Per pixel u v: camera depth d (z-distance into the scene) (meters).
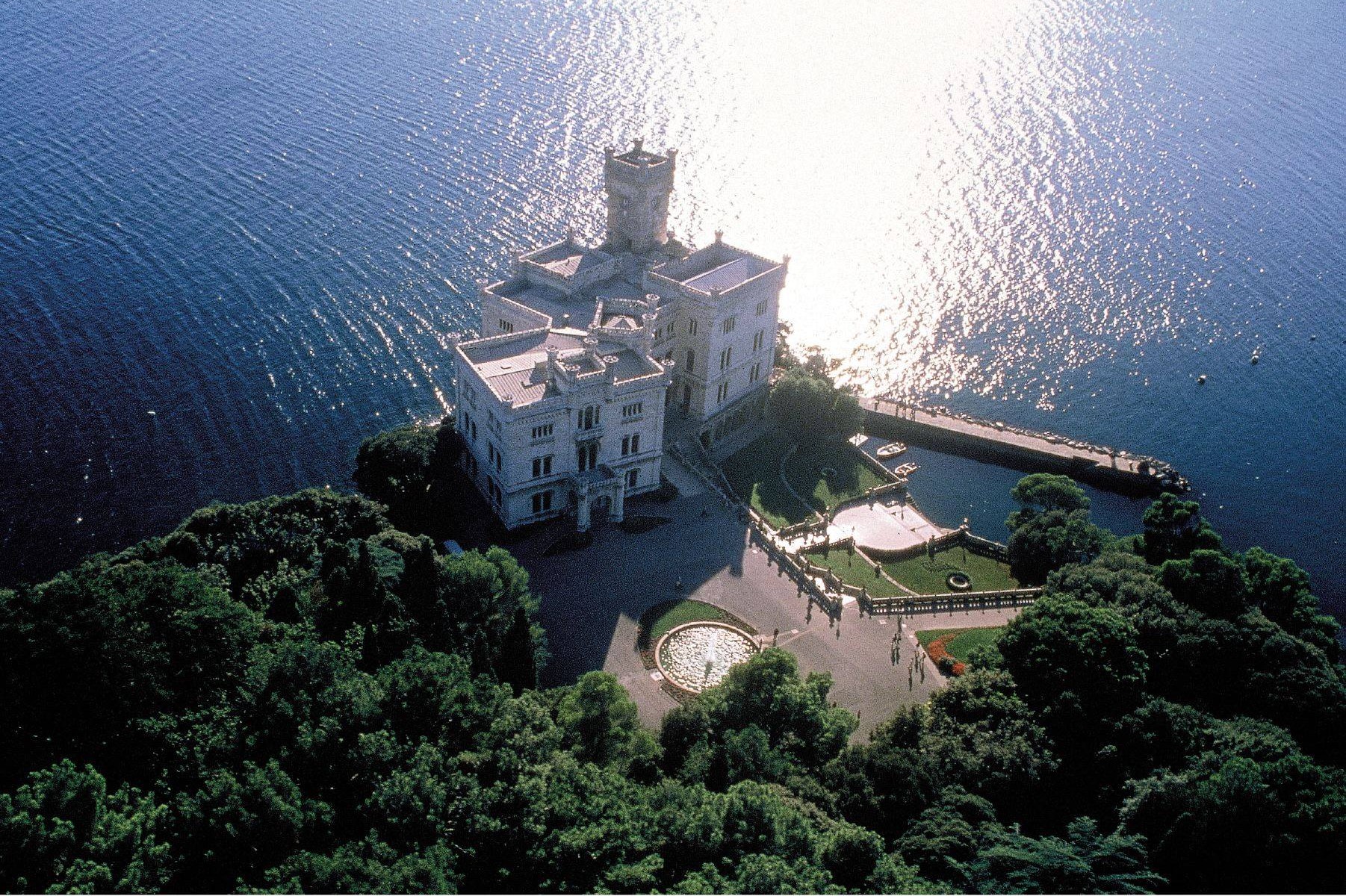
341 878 106.06
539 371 192.25
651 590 187.25
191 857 114.62
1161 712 154.88
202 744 124.69
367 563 153.88
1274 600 189.00
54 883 104.25
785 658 153.88
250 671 131.38
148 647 130.88
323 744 123.25
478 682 137.38
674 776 145.50
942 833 134.25
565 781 125.44
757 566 195.00
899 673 176.00
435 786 118.94
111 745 126.50
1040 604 171.25
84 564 163.62
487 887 116.06
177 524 198.75
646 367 199.88
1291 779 143.25
